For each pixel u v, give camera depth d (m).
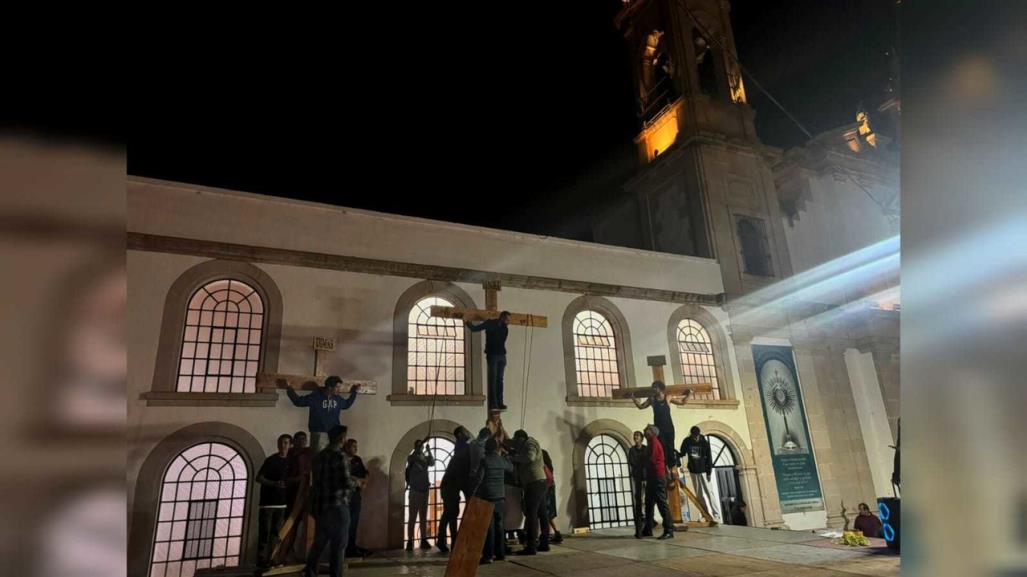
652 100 28.23
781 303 21.64
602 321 18.97
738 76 26.36
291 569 10.77
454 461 12.33
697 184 23.22
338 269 15.80
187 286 14.17
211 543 12.88
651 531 13.70
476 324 14.42
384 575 10.06
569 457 16.66
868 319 22.64
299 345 14.77
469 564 7.20
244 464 13.62
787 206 25.70
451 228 17.70
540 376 17.14
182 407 13.31
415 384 15.85
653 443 13.65
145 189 14.51
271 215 15.62
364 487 14.27
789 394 20.45
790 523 18.62
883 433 21.08
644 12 28.69
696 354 19.94
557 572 9.51
